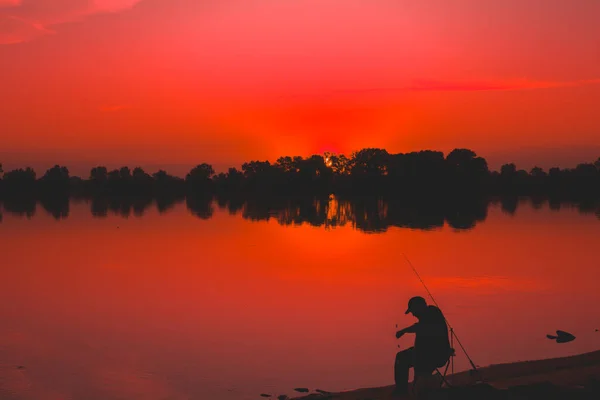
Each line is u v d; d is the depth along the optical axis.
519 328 17.02
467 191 194.25
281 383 12.93
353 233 51.91
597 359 13.09
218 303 21.33
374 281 25.81
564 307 19.95
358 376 13.34
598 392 9.48
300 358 14.65
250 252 37.28
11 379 13.27
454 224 62.94
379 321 18.41
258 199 158.75
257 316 19.16
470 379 11.84
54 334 17.14
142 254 36.47
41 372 13.73
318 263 31.81
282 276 27.36
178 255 35.88
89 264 31.95
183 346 15.80
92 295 23.02
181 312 19.84
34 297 22.67
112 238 47.53
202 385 12.85
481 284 24.73
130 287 24.70
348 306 20.64
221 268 30.17
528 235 48.91
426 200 146.88
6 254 36.78
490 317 18.45
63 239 46.66
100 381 13.20
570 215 79.62
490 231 53.19
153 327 17.83
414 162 198.50
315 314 19.39
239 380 13.16
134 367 14.09
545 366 12.66
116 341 16.36
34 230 55.62
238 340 16.36
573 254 35.31
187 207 109.38
